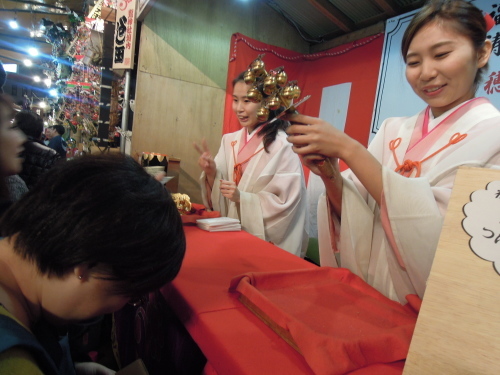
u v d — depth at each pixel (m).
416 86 0.97
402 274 0.89
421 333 0.42
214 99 3.82
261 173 2.06
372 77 3.24
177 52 3.56
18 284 0.48
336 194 0.99
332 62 3.70
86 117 5.16
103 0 4.04
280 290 0.86
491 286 0.39
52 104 8.13
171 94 3.59
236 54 3.73
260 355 0.61
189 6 3.55
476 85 0.98
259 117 0.80
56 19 6.72
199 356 0.88
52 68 7.39
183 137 3.71
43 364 0.40
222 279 0.99
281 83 0.77
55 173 0.47
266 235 1.97
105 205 0.43
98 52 4.16
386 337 0.62
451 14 0.84
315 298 0.82
